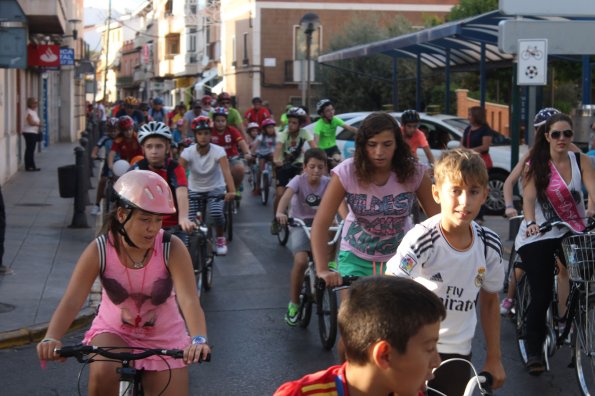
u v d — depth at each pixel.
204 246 9.49
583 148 15.69
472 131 15.02
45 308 8.63
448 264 4.25
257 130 20.38
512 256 8.09
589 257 5.79
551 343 6.82
